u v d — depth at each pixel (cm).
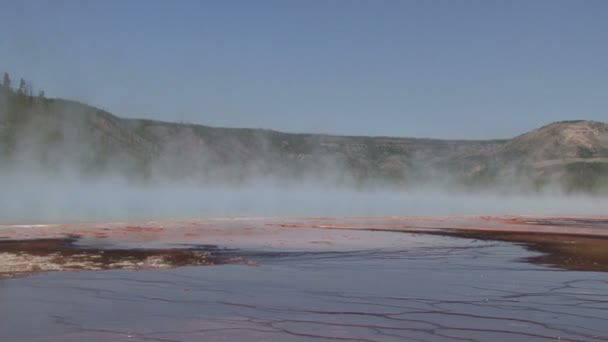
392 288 1223
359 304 1065
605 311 1028
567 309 1041
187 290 1166
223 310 1002
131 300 1064
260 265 1529
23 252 1652
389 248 1988
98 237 2112
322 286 1238
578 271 1484
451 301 1098
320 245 2034
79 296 1086
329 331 881
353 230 2742
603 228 3114
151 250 1769
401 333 877
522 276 1399
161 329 876
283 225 2944
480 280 1336
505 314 1000
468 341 841
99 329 869
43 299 1054
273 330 881
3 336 825
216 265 1509
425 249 1970
